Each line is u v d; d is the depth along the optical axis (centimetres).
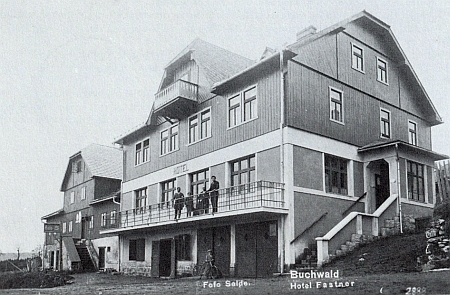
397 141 2341
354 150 2459
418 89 2981
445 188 2866
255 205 2216
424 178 2625
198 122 2725
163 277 2759
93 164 4547
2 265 4894
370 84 2669
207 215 2275
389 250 1830
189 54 2848
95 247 4125
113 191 4512
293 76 2216
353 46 2606
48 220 5256
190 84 2723
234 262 2291
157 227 2788
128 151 3547
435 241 1492
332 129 2353
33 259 4912
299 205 2106
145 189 3272
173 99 2711
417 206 2497
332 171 2334
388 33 2783
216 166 2519
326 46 2428
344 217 2298
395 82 2880
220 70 2769
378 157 2436
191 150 2753
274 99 2214
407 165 2508
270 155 2192
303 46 2295
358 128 2517
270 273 2091
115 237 3756
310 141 2222
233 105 2475
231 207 2352
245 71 2311
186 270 2616
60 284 2611
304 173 2162
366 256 1836
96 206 4319
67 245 4188
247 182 2328
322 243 1925
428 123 3112
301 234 2084
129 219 3344
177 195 2569
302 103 2230
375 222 2192
